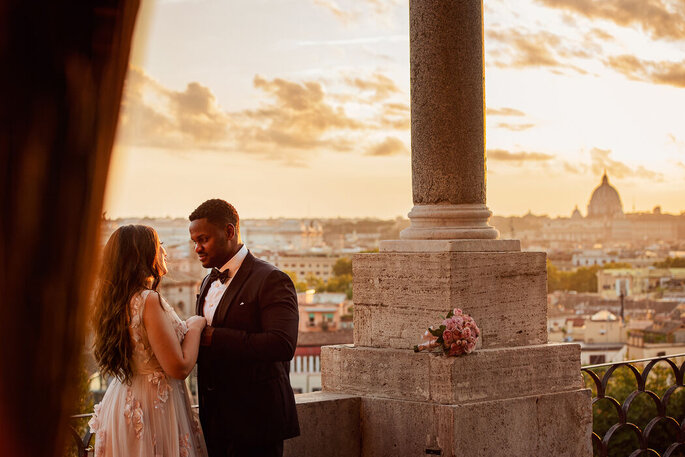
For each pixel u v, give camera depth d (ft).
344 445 14.73
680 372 17.42
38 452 2.83
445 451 13.60
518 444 14.32
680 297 474.90
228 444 11.09
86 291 2.81
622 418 16.47
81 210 2.73
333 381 15.60
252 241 592.60
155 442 10.14
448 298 14.01
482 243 14.80
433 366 13.91
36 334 2.76
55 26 2.63
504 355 14.38
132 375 10.16
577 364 15.57
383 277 15.03
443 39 14.90
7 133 2.63
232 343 10.71
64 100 2.66
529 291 15.23
